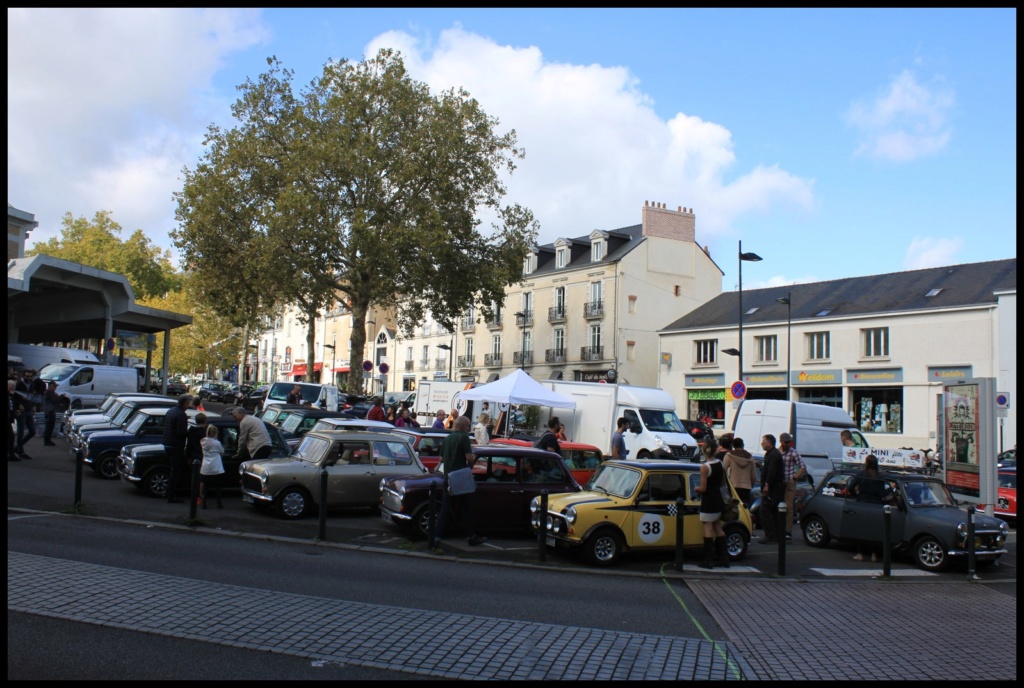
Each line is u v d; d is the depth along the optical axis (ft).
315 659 19.61
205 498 44.21
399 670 19.21
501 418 81.20
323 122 120.98
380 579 29.68
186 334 213.87
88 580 25.76
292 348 291.79
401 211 118.83
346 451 44.73
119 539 33.63
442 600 26.81
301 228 113.19
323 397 102.47
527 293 188.34
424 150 117.80
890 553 38.29
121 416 59.00
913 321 118.11
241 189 124.36
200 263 128.06
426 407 97.35
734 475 45.88
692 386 149.79
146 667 18.26
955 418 53.67
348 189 117.91
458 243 124.77
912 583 35.68
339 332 255.70
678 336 153.89
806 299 141.28
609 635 23.65
